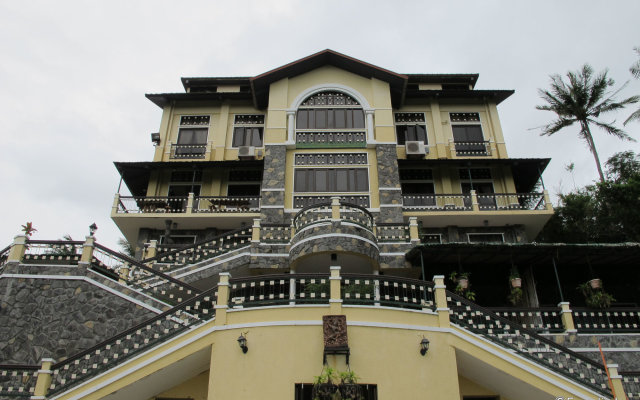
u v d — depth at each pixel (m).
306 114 21.36
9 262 12.98
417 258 15.48
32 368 10.48
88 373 10.13
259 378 9.69
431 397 9.62
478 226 20.59
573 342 12.66
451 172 22.56
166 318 10.89
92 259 13.29
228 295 10.79
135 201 20.89
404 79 21.78
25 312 12.41
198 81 25.31
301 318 10.27
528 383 9.89
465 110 24.36
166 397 11.09
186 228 21.08
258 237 16.36
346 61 21.81
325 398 9.06
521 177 22.94
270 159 19.92
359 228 15.53
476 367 10.52
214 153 23.41
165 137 23.72
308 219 16.09
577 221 23.89
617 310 13.63
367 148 20.48
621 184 22.19
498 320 10.90
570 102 26.08
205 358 10.58
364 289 10.99
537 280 16.75
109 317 12.32
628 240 22.28
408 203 21.33
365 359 9.87
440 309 10.63
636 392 10.38
